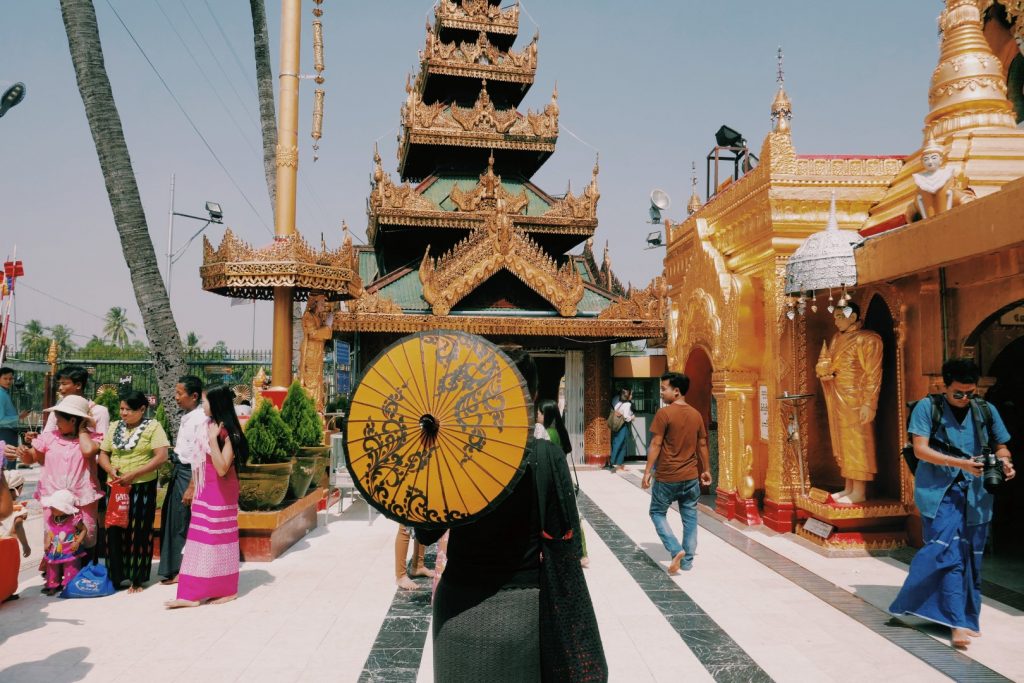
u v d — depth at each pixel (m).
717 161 12.61
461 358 2.25
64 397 5.98
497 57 18.73
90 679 4.03
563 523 2.26
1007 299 5.91
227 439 5.50
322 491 9.05
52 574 5.83
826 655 4.39
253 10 15.29
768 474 8.42
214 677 4.07
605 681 2.20
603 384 16.17
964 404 4.78
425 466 2.21
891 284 7.29
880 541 7.16
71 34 8.80
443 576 2.39
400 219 16.17
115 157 8.85
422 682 3.99
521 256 14.81
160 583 6.18
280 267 8.69
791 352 8.07
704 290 9.95
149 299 8.92
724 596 5.68
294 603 5.52
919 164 7.64
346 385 19.58
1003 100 7.55
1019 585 5.87
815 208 8.13
